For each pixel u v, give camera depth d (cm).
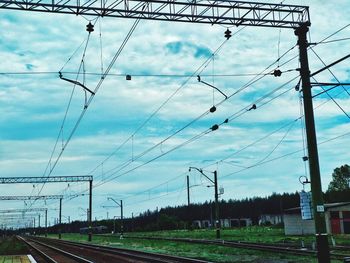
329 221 6066
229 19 1947
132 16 1834
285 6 1989
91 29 1809
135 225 17288
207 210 17412
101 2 1777
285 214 6694
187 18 1909
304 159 2212
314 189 1823
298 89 1991
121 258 3562
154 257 3475
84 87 2205
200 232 9531
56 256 4197
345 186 12444
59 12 1747
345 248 3450
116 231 16875
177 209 17912
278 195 15812
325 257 1788
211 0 1916
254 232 8238
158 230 14550
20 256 3834
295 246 3969
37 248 6231
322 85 1934
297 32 1964
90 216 8012
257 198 16662
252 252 3475
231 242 4869
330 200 11462
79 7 1745
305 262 2630
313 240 4684
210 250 3959
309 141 1856
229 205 17138
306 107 1883
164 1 1848
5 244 6481
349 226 5938
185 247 4534
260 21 1978
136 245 5728
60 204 12056
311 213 2062
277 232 7781
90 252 4712
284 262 2686
